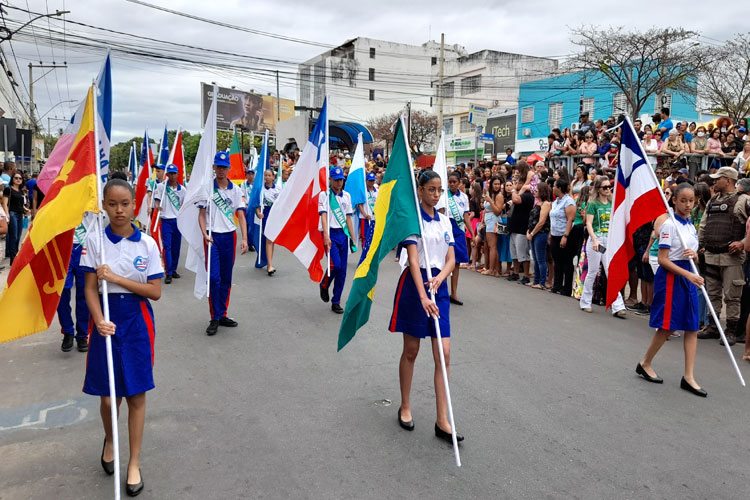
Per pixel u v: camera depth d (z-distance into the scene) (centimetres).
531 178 1153
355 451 386
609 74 2467
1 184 1040
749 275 646
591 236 765
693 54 2339
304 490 338
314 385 503
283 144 2727
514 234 964
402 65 5709
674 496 337
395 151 426
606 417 443
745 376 539
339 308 757
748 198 618
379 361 566
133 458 338
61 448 389
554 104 3309
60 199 360
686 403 473
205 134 685
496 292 902
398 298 413
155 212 1029
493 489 341
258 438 402
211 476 353
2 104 3569
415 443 398
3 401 469
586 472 362
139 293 337
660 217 513
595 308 805
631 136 569
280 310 767
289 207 754
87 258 328
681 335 680
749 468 370
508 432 415
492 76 4384
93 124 357
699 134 1270
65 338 596
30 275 365
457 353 592
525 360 573
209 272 650
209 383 505
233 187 740
